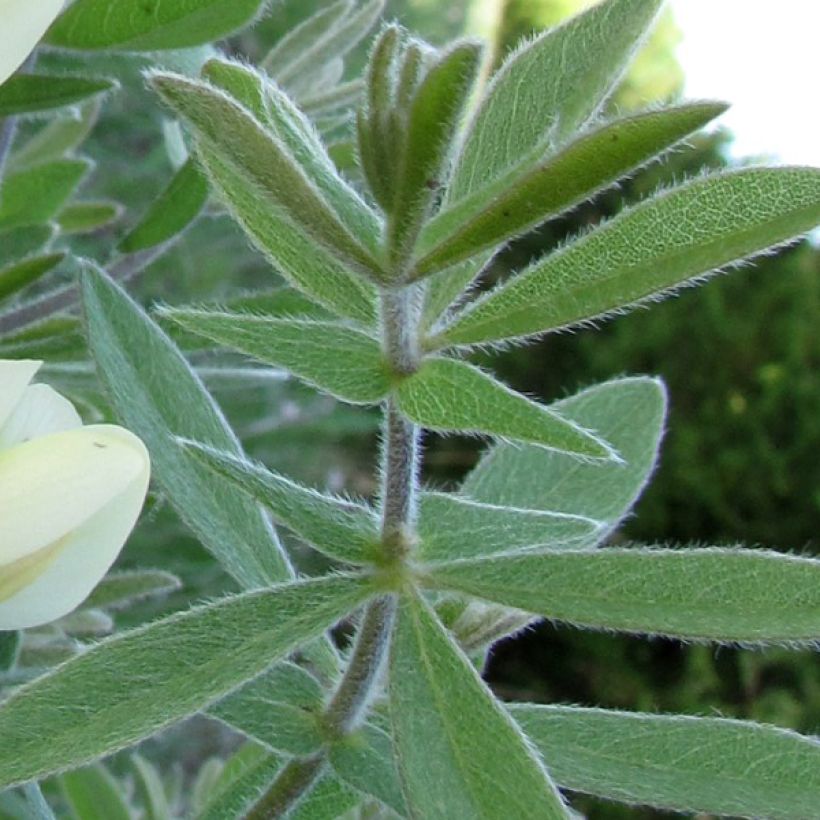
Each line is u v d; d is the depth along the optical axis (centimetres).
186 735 67
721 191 21
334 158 33
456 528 23
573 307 22
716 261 21
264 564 25
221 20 28
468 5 120
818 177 21
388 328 22
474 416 21
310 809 26
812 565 22
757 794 23
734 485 116
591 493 28
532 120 23
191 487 25
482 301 22
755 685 112
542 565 22
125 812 33
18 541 20
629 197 120
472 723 21
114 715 21
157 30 28
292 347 22
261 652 22
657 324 120
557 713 24
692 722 24
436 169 20
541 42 23
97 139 65
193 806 37
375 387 22
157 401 25
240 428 77
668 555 22
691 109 19
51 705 21
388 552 23
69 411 21
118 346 25
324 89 36
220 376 33
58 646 31
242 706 24
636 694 115
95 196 65
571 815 21
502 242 20
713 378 118
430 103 19
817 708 111
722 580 22
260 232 23
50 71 29
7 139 30
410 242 20
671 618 22
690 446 117
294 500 23
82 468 20
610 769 23
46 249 33
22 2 21
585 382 123
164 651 21
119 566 57
